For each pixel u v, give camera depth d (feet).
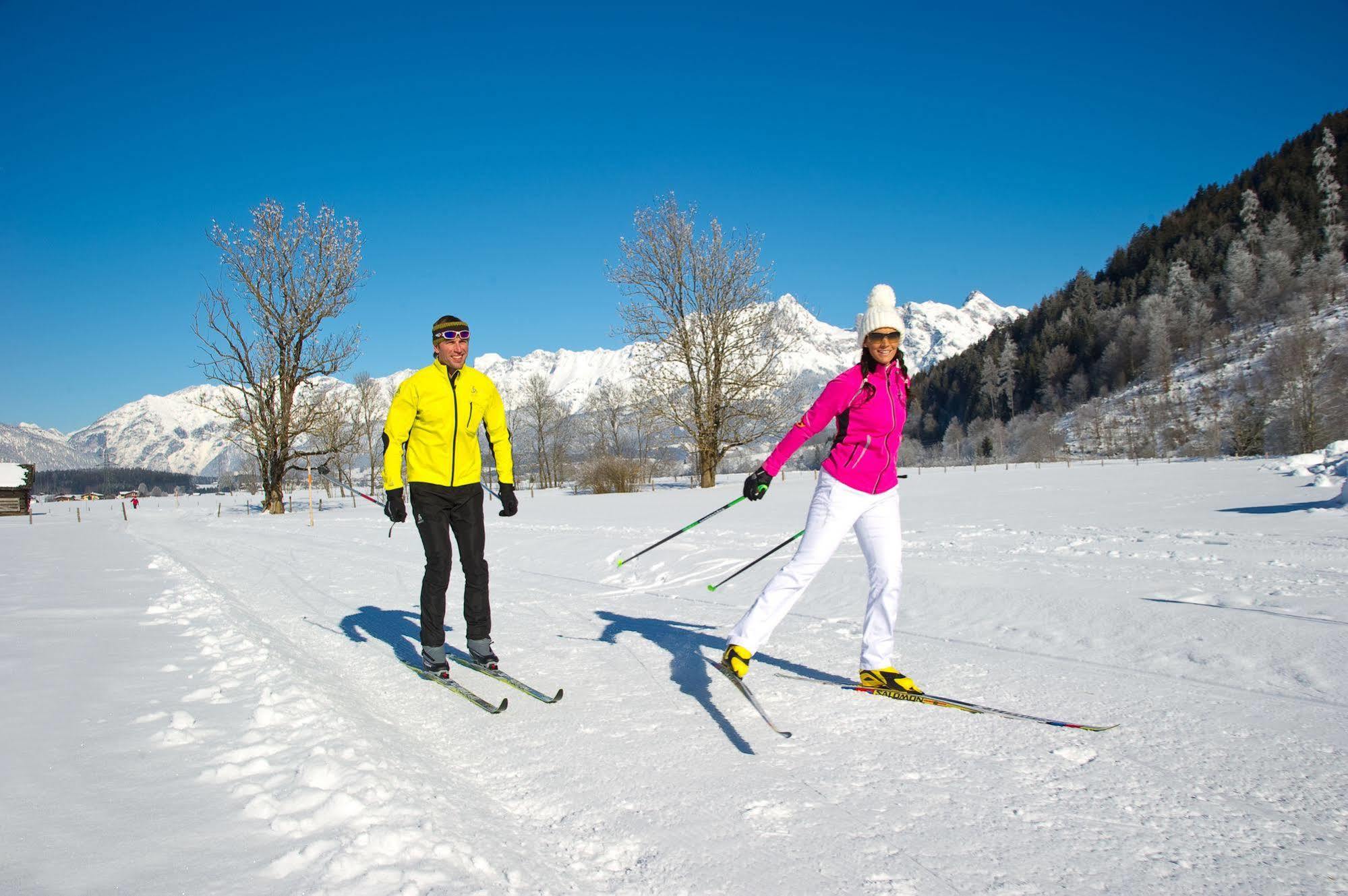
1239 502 40.91
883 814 7.70
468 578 13.92
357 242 110.22
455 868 6.20
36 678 12.37
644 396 115.44
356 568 31.89
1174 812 7.63
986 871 6.55
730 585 24.09
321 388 120.57
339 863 5.93
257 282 107.14
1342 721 9.94
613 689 12.53
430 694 12.67
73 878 5.67
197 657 13.89
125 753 8.67
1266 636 13.56
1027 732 10.02
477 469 13.91
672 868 6.70
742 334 111.75
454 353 13.41
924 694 11.63
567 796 8.38
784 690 12.13
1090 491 56.54
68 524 104.17
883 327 11.12
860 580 21.90
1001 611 17.34
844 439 11.53
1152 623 15.06
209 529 75.00
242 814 7.00
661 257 110.83
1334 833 7.08
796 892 6.25
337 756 8.32
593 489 117.91
